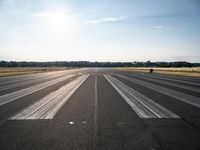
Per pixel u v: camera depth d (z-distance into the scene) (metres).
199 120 6.32
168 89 14.90
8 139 4.65
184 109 7.97
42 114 7.06
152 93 12.71
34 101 9.71
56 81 22.52
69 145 4.28
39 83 19.97
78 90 14.16
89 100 10.02
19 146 4.24
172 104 9.03
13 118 6.53
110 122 6.06
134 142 4.45
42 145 4.29
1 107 8.27
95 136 4.84
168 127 5.58
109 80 23.92
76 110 7.73
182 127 5.58
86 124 5.85
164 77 30.47
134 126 5.66
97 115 6.93
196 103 9.30
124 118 6.54
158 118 6.57
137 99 10.38
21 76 33.38
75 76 33.03
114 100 10.05
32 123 5.96
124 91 13.67
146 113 7.26
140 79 25.80
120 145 4.28
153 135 4.91
